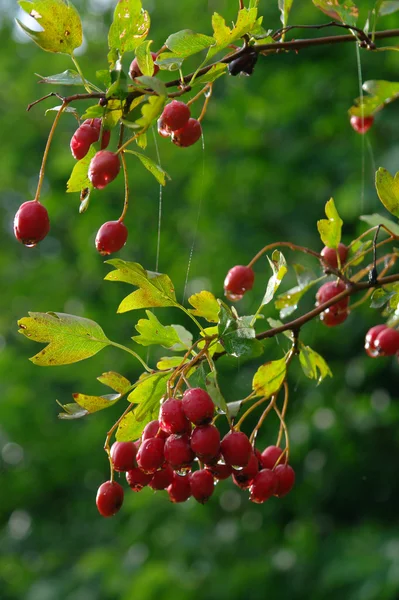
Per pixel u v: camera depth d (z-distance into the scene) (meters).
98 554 7.60
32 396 9.07
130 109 2.17
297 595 6.83
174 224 8.73
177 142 2.36
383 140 7.28
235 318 2.32
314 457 7.57
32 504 9.82
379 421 7.23
